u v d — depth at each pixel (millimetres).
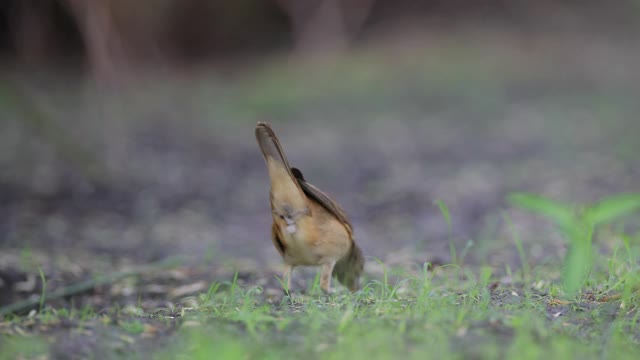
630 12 35844
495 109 26391
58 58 37469
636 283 6750
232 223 14133
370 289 7141
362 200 15906
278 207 6891
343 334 5633
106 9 22250
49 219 14273
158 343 5754
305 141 23328
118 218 14500
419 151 21094
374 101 28516
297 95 30047
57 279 9734
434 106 27500
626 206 6152
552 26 35438
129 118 26672
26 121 21188
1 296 9023
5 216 14461
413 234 12594
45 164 19125
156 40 40062
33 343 5727
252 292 6988
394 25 38594
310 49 36625
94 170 18688
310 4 36906
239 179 18375
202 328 5973
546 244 10695
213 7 42094
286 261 7367
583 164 18141
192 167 19703
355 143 22672
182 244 12352
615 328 5785
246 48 42812
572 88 28422
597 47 33094
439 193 15992
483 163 18984
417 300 6508
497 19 36812
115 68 23703
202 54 42312
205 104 29891
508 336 5578
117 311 7457
